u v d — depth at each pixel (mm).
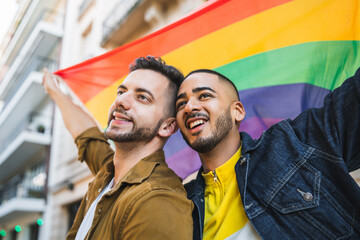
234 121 1275
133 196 1019
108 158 1641
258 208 1081
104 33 6328
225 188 1213
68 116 1916
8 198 9422
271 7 1465
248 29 1547
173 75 1421
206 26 1626
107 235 1021
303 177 1072
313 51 1406
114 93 1963
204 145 1185
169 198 1016
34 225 8797
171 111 1374
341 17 1304
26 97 9688
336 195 1017
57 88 2057
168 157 1861
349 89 1088
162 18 5250
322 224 982
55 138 8211
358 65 1242
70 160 7043
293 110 1508
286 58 1485
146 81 1348
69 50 8844
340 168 1009
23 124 10711
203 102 1227
